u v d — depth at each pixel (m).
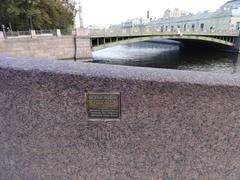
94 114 1.24
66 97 1.23
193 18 60.88
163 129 1.24
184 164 1.31
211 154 1.28
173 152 1.28
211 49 47.72
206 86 1.16
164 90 1.17
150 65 31.36
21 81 1.24
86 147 1.31
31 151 1.37
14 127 1.34
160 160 1.30
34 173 1.41
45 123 1.30
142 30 30.72
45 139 1.33
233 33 40.47
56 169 1.38
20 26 37.22
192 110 1.20
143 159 1.30
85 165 1.34
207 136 1.25
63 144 1.32
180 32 33.44
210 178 1.34
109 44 30.02
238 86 1.17
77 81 1.19
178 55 41.47
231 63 31.94
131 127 1.25
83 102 1.23
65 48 27.92
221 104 1.19
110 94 1.20
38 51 26.42
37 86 1.24
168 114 1.21
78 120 1.26
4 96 1.29
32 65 1.26
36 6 36.50
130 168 1.32
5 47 24.42
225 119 1.22
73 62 1.35
